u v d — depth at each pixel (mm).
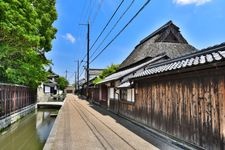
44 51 27844
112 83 24422
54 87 73438
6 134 14766
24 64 22406
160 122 11266
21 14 15727
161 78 11148
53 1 27250
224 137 6754
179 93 9414
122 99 20219
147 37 27109
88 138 11070
